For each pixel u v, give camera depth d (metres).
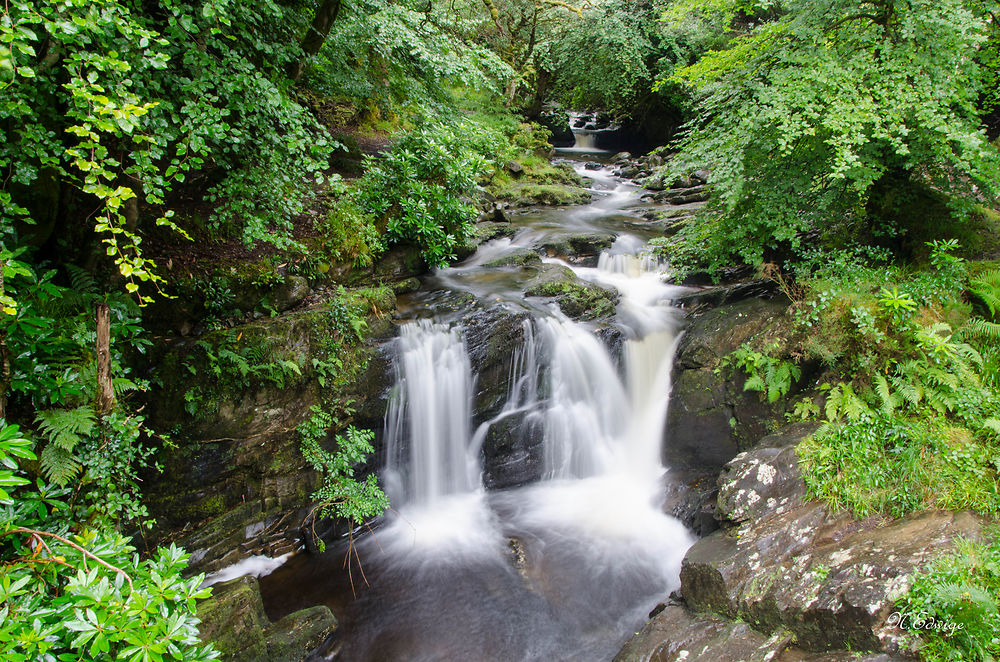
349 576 5.53
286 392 5.55
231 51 4.59
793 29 6.07
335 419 5.86
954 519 4.15
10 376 3.70
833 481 4.82
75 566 3.00
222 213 5.50
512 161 15.95
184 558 3.16
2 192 3.31
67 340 4.00
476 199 11.27
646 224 12.33
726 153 6.27
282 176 5.38
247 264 5.96
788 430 5.69
